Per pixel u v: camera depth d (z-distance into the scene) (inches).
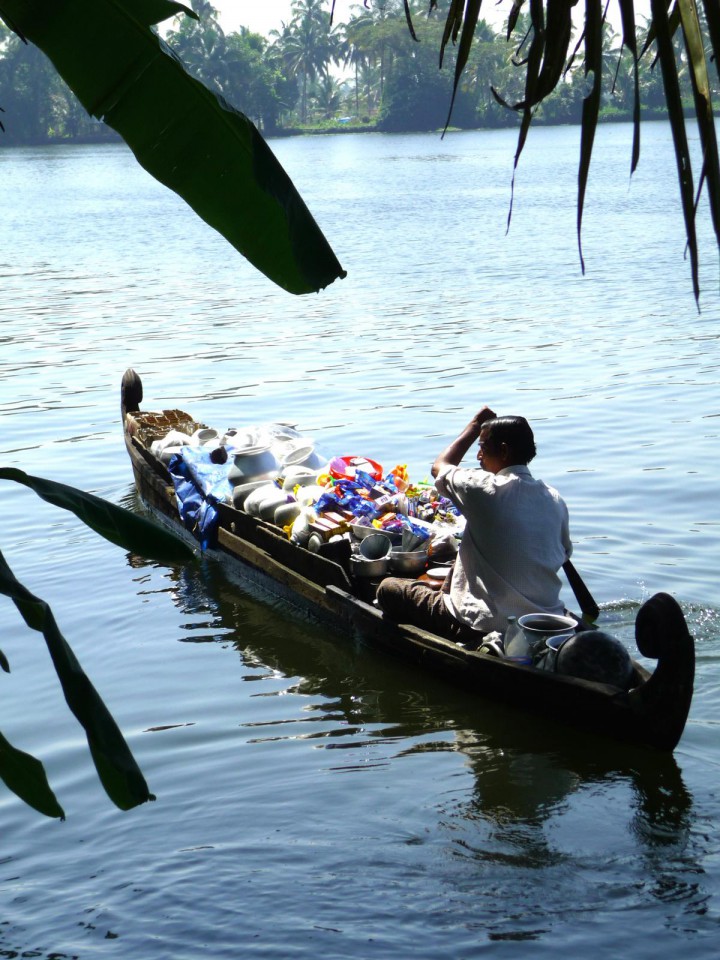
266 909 145.2
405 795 178.2
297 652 246.4
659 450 379.2
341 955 134.1
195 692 225.9
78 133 4859.7
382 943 136.9
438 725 206.7
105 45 105.2
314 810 173.5
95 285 909.8
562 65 66.6
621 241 1073.5
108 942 139.6
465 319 676.1
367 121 5649.6
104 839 167.3
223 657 244.2
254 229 113.7
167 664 240.8
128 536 95.8
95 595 282.7
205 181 111.5
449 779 183.8
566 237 1136.8
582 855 157.2
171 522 339.3
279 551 280.1
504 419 219.5
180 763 193.5
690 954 131.4
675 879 148.9
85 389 517.7
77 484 377.7
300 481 297.7
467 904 144.2
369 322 679.7
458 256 1015.0
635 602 253.1
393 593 239.0
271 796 179.2
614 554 284.2
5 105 4503.0
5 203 1925.4
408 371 530.0
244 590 286.5
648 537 296.2
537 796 175.9
